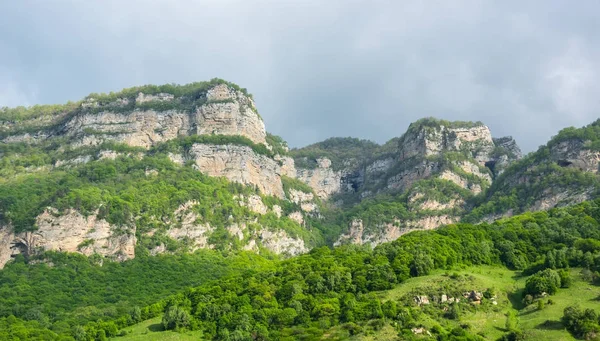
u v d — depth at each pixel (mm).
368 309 175875
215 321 187250
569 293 181000
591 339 154875
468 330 167500
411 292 182875
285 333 173500
